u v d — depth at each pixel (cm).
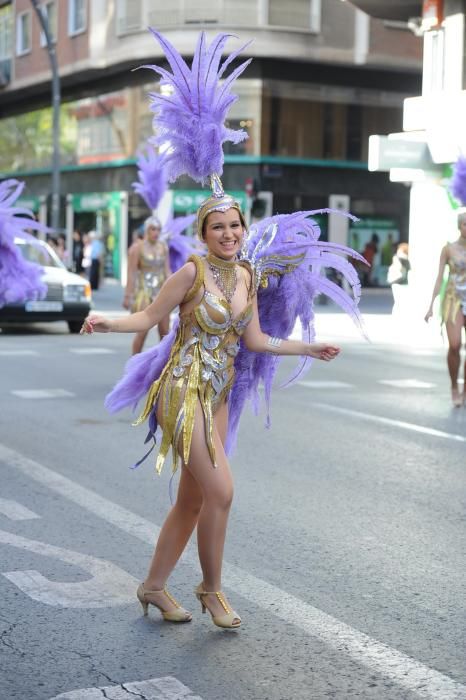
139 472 899
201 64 526
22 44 4922
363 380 1578
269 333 565
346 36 4012
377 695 441
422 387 1504
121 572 615
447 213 2556
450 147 2439
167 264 1460
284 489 841
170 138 524
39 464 925
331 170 4231
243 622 533
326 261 559
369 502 801
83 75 4475
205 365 512
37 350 1964
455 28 2505
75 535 693
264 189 4109
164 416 516
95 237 4003
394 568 631
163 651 492
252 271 528
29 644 499
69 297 2369
